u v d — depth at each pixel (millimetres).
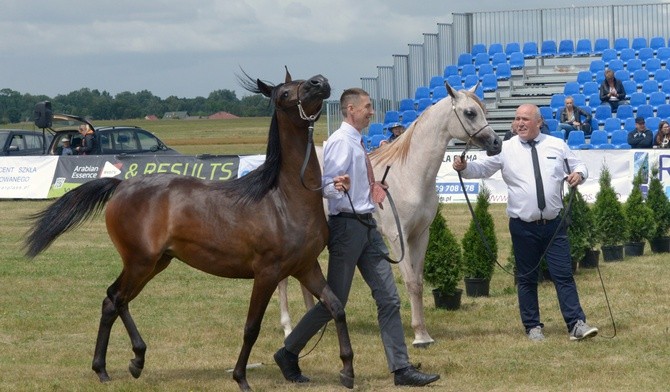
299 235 6590
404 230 8188
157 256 6953
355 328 9281
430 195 8281
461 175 8641
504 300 10609
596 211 13227
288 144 6629
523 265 8594
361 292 11289
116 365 7812
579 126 22109
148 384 7086
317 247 6691
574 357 7805
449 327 9219
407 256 8281
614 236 13156
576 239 11812
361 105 6820
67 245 15922
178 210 6871
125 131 26438
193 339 8859
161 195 6984
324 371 7547
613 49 25797
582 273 12172
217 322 9617
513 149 8492
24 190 23781
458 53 27281
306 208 6621
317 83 6422
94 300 10898
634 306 9891
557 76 26125
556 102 23875
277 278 6637
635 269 12461
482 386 6918
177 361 7953
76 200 7340
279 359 7137
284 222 6582
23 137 28844
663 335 8477
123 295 7129
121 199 7098
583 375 7145
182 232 6852
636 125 20719
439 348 8273
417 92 25906
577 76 25625
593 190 18797
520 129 8438
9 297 11031
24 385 7066
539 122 8461
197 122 111375
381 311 6914
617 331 8758
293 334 7043
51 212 7344
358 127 6883
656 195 14039
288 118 6594
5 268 13266
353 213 6809
